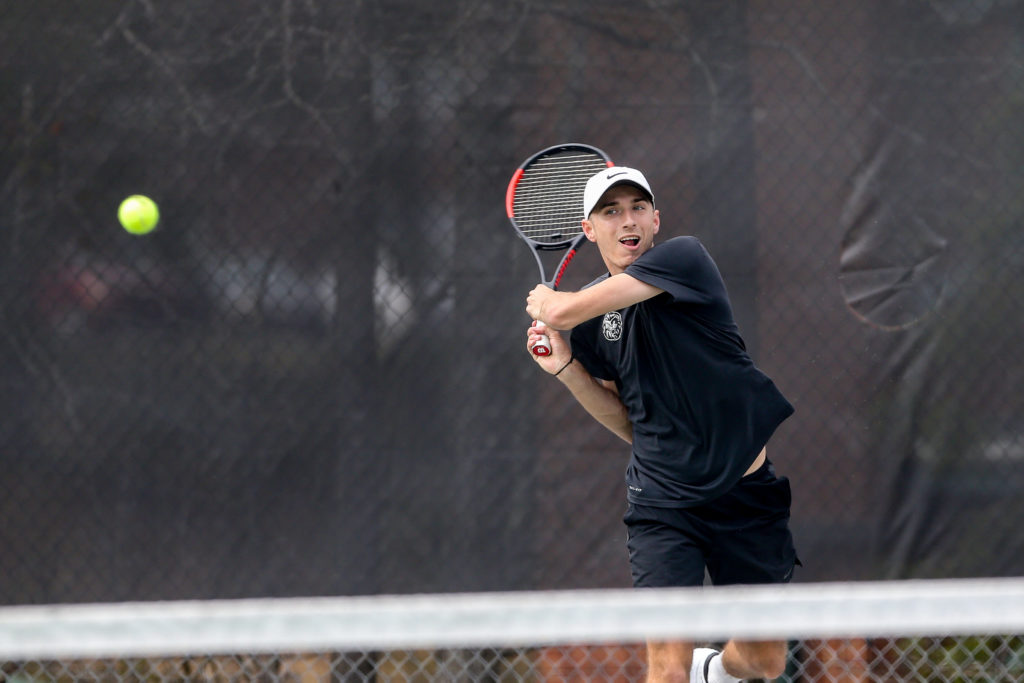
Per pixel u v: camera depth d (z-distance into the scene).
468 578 14.09
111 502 14.37
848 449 14.10
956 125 14.20
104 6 14.76
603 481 14.15
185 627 6.84
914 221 14.18
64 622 6.79
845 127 14.31
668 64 14.44
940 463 13.97
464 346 14.33
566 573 14.07
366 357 14.36
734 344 10.91
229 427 14.37
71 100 14.73
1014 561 13.79
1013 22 14.20
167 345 14.48
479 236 14.41
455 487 14.18
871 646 14.14
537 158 13.28
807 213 14.30
